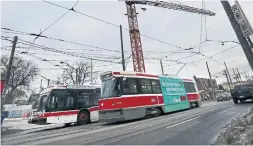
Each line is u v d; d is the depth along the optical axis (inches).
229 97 1651.1
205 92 2650.1
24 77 2080.5
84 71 1913.1
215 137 298.7
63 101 651.5
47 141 358.0
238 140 257.3
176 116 593.0
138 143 286.2
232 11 253.0
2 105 385.4
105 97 551.2
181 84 836.6
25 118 1549.0
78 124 675.4
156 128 402.9
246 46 240.8
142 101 591.8
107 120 527.5
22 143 358.6
